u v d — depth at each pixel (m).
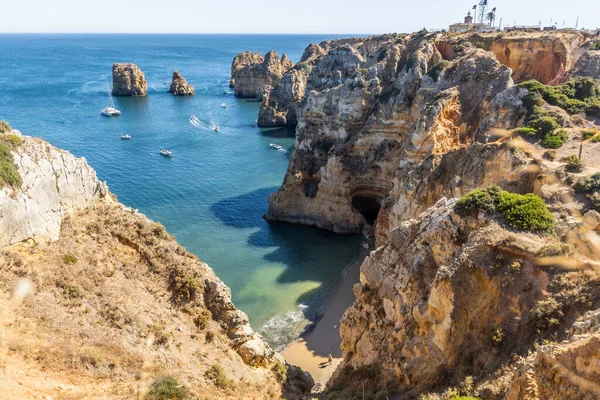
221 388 21.73
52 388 16.30
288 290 48.41
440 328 20.75
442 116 48.78
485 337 19.44
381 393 22.06
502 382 16.64
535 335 18.03
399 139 60.19
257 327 42.25
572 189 28.30
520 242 20.86
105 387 17.70
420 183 42.78
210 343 24.52
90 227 25.06
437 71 55.16
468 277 20.69
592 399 12.38
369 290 28.33
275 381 26.03
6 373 15.93
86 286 21.88
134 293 23.56
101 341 19.77
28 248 21.17
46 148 23.53
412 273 24.64
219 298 25.92
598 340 12.65
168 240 27.36
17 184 20.81
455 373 19.36
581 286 18.45
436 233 24.34
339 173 63.22
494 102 45.44
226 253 56.03
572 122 38.56
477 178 36.12
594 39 63.16
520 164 32.94
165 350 21.81
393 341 24.75
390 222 47.69
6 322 18.03
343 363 30.11
